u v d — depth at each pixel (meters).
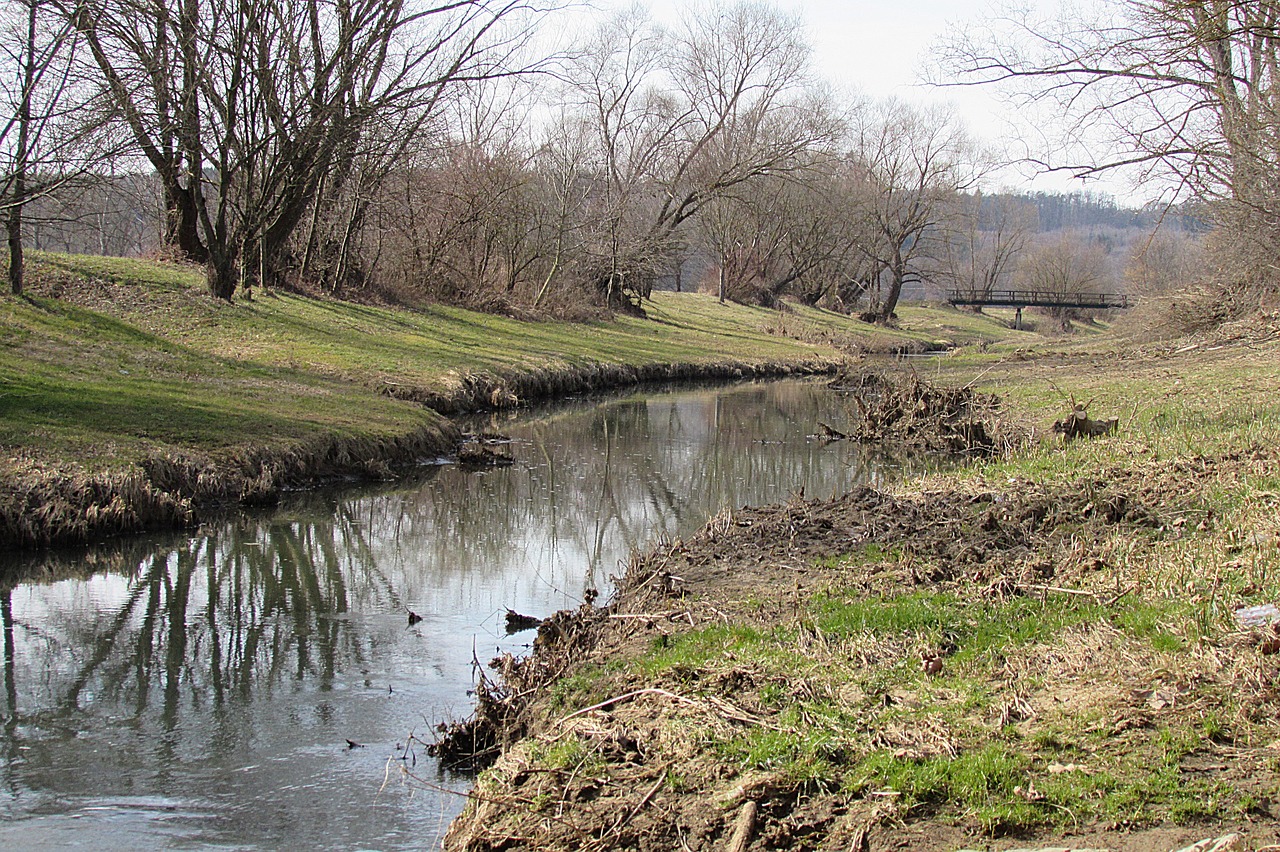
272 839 5.54
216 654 8.55
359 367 22.67
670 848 4.64
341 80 23.27
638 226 50.88
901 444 21.41
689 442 21.75
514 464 18.27
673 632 7.57
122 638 8.93
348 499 14.77
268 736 6.92
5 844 5.40
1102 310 91.56
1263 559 7.62
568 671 7.18
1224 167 15.98
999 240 90.69
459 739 6.75
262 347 22.59
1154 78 13.82
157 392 16.73
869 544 9.80
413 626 9.36
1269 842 4.10
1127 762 4.86
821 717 5.59
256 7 22.27
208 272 25.06
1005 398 23.58
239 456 14.38
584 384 31.03
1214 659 5.81
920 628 7.03
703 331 48.78
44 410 14.27
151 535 12.19
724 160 50.12
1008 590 7.78
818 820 4.64
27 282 22.12
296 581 10.80
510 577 11.15
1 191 15.60
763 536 10.37
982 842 4.36
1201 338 33.97
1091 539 9.20
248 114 23.89
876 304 71.12
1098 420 17.09
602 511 14.57
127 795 6.03
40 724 7.09
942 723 5.44
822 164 52.56
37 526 11.35
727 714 5.71
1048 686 5.86
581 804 5.07
